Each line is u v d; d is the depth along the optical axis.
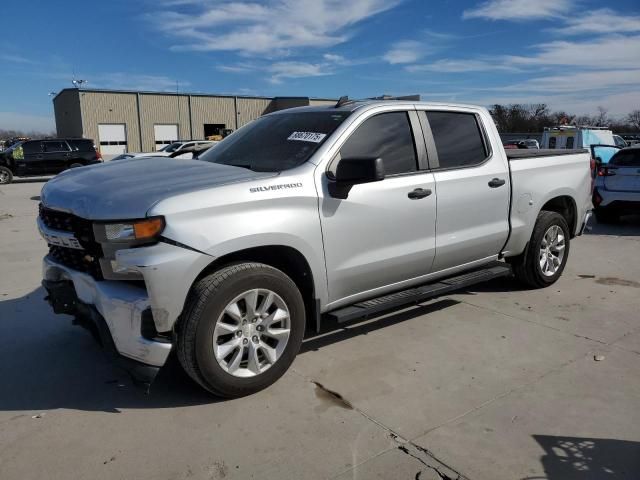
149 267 2.97
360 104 4.20
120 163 4.12
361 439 3.00
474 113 4.91
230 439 3.00
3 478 2.67
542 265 5.62
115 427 3.12
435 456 2.85
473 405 3.37
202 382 3.25
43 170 23.44
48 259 3.73
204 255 3.11
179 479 2.67
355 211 3.81
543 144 27.81
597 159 13.01
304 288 3.80
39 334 4.52
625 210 9.74
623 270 6.61
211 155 4.40
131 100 50.09
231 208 3.22
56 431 3.09
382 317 4.91
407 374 3.78
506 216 5.05
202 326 3.15
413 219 4.19
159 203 3.02
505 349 4.21
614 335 4.50
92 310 3.25
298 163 3.71
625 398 3.45
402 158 4.21
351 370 3.84
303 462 2.80
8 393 3.53
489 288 5.82
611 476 2.69
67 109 51.28
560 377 3.74
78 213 3.21
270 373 3.50
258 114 57.12
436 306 5.22
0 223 10.82
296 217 3.49
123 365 3.14
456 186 4.50
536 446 2.94
